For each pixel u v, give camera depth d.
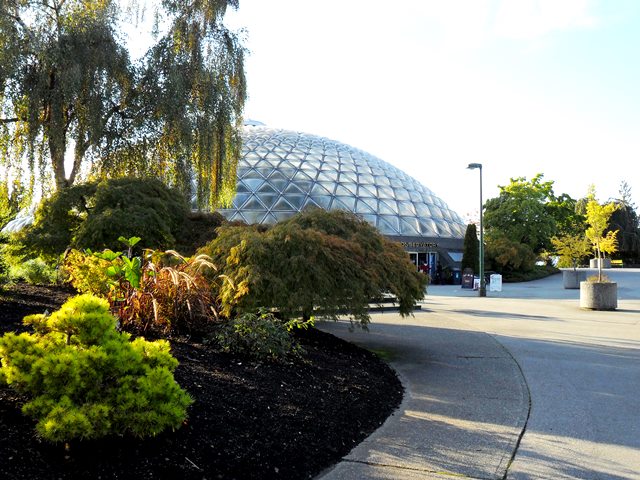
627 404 6.60
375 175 47.84
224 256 8.90
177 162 17.72
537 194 48.78
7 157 16.08
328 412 5.50
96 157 17.14
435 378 8.08
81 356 3.77
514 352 10.39
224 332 7.02
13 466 3.29
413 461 4.58
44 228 12.47
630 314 17.94
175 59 18.11
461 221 52.34
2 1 15.13
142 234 11.09
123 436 3.94
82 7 17.34
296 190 41.19
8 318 6.97
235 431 4.49
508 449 4.92
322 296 8.48
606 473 4.38
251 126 56.44
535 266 46.53
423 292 10.67
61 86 15.20
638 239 66.88
